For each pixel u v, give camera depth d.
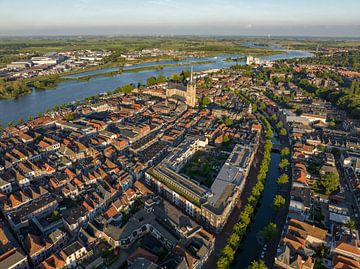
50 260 168.62
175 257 171.12
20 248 180.75
